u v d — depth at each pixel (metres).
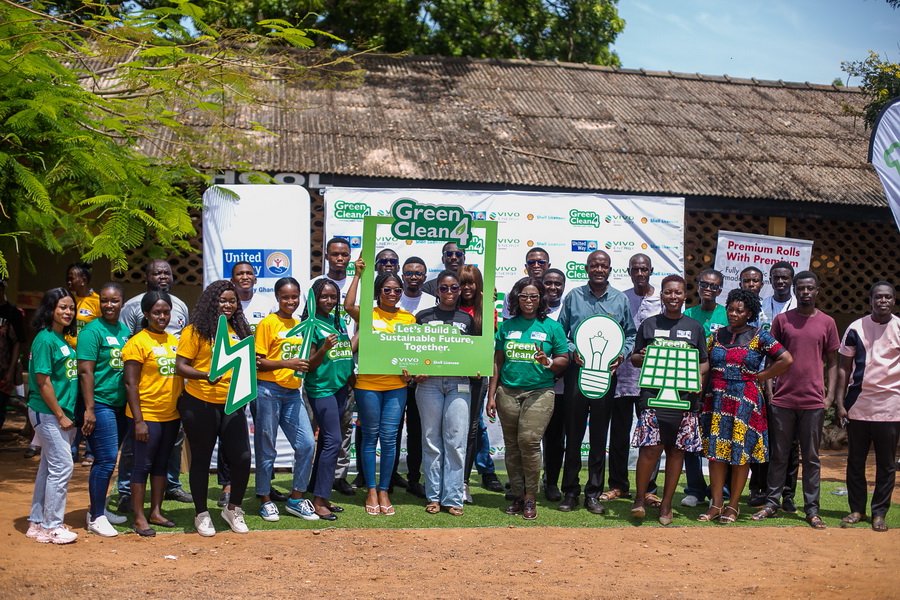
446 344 7.39
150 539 6.44
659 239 9.54
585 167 12.21
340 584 5.48
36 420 6.34
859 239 13.87
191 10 9.31
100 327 6.53
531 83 15.44
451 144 12.47
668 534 6.99
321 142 12.08
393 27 17.77
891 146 8.47
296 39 10.18
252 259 8.73
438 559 6.09
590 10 19.58
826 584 5.69
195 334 6.42
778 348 7.35
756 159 13.05
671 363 7.27
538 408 7.41
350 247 9.10
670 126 14.07
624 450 8.26
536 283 7.66
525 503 7.44
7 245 8.74
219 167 10.34
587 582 5.64
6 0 7.96
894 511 7.89
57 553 6.03
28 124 7.52
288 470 9.31
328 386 7.30
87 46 9.31
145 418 6.56
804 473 7.54
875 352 7.38
